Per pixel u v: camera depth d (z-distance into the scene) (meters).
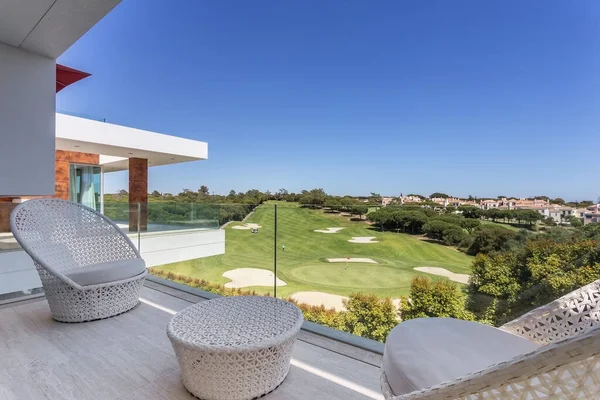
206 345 1.49
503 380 0.71
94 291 2.55
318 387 1.69
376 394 1.63
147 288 3.51
